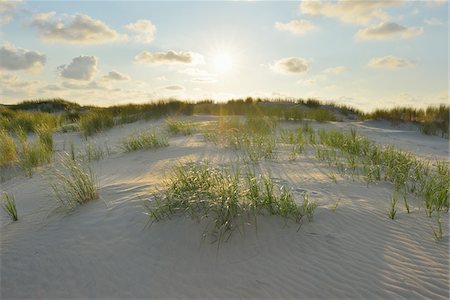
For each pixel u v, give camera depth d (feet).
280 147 28.84
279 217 12.73
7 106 87.56
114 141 38.47
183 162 23.11
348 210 13.75
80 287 9.70
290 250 11.01
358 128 50.42
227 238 11.53
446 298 8.80
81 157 28.27
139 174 20.83
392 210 13.33
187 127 40.83
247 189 13.70
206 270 10.21
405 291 9.09
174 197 13.32
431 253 10.80
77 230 12.45
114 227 12.42
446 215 13.57
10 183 21.75
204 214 12.46
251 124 42.04
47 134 36.40
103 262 10.63
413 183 18.35
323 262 10.39
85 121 48.67
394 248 11.09
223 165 21.61
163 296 9.25
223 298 9.12
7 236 12.56
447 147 37.01
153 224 12.37
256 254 10.85
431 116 58.34
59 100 92.73
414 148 35.37
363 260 10.44
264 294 9.21
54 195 16.66
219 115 62.75
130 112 61.36
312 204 13.84
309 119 56.44
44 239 12.08
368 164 21.33
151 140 31.53
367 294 9.05
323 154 24.99
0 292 9.67
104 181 19.15
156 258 10.75
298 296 9.09
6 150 27.63
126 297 9.26
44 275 10.25
